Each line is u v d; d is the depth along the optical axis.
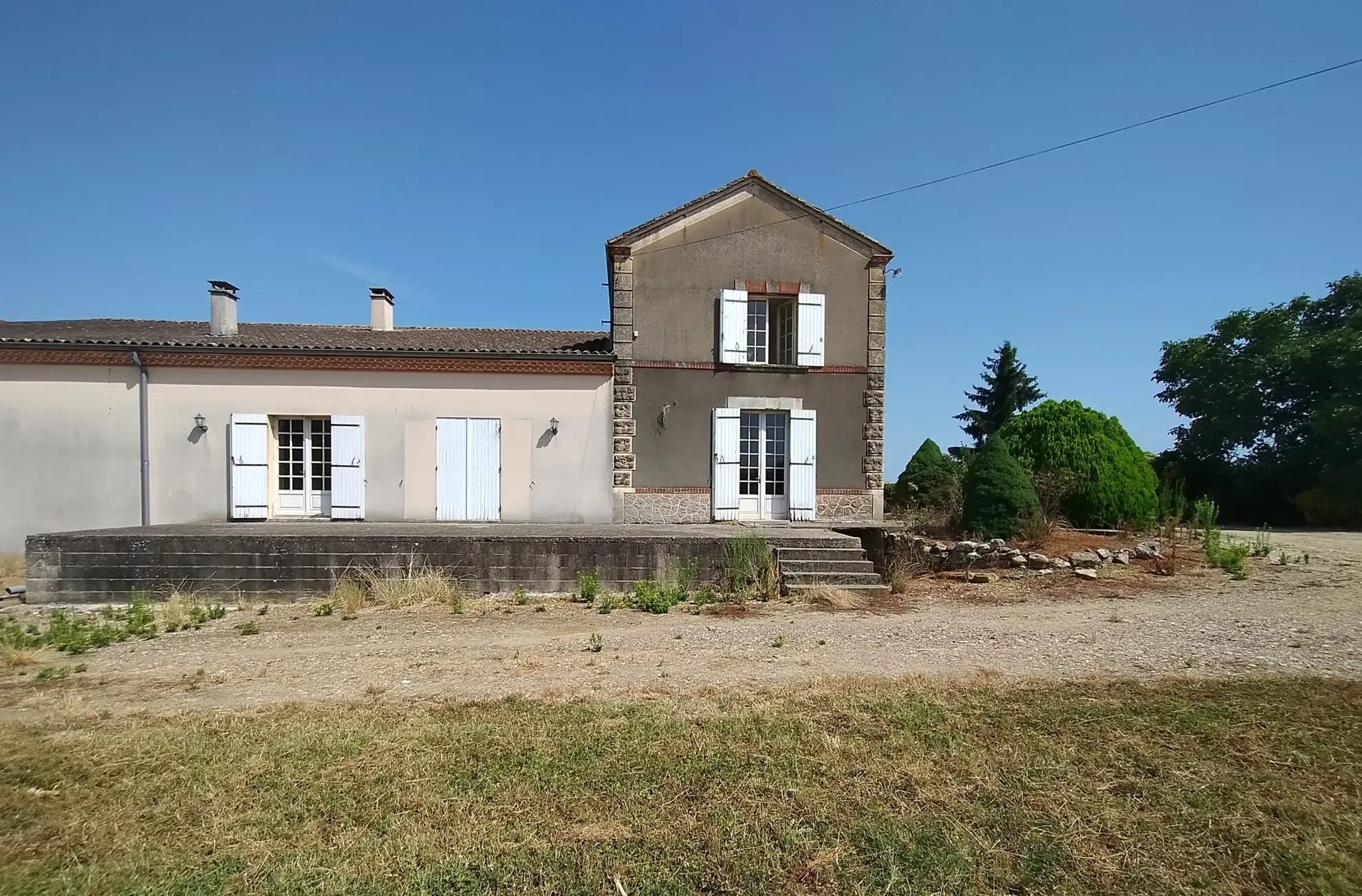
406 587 8.59
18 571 10.81
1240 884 2.68
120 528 10.96
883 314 13.39
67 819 3.15
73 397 11.79
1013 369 35.69
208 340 12.65
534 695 4.80
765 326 13.58
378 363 12.27
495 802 3.27
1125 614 7.16
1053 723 4.11
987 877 2.71
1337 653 5.60
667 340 12.85
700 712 4.37
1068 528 10.72
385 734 4.04
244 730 4.14
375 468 12.28
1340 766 3.54
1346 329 18.00
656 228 12.78
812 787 3.38
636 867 2.77
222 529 10.63
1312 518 17.02
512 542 9.06
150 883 2.69
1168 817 3.10
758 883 2.68
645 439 12.78
